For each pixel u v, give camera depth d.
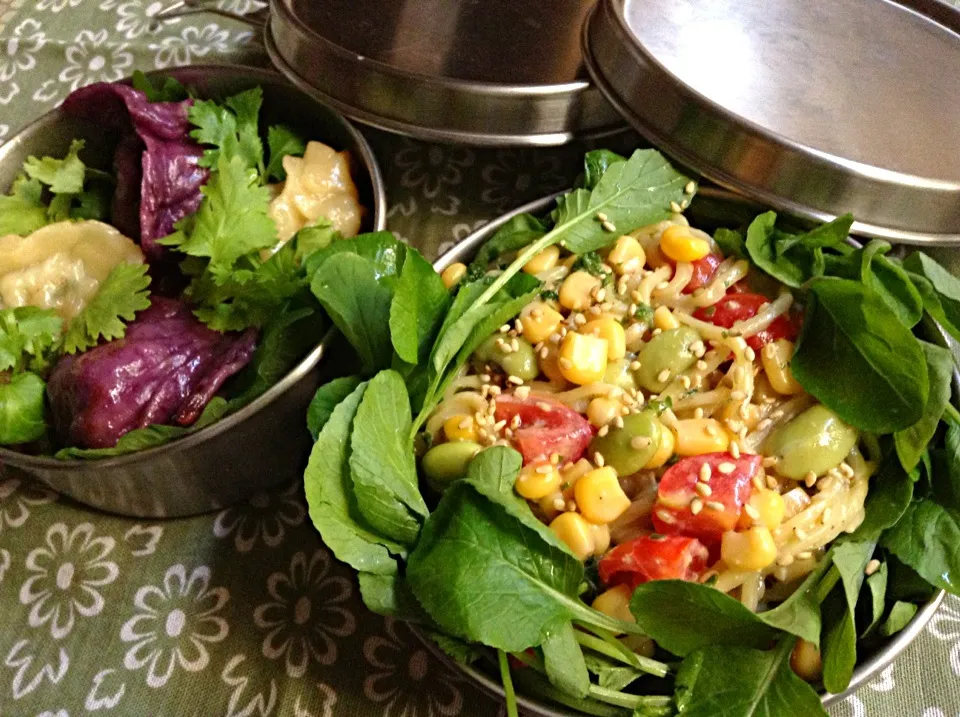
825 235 0.18
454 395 0.17
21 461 0.17
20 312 0.20
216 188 0.20
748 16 0.21
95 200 0.22
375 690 0.18
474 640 0.14
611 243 0.19
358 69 0.20
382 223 0.20
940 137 0.19
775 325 0.18
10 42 0.28
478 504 0.15
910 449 0.16
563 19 0.23
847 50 0.20
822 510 0.16
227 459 0.18
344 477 0.15
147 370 0.19
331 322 0.19
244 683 0.18
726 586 0.16
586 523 0.16
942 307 0.18
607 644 0.15
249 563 0.19
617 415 0.17
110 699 0.18
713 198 0.20
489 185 0.24
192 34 0.28
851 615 0.15
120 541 0.20
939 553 0.16
